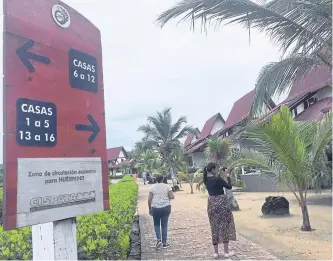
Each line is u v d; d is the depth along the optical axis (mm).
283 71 7367
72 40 3166
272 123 7223
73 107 3062
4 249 3363
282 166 7863
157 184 6953
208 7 6855
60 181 2816
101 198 3230
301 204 7652
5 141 2436
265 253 5938
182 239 7438
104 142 3367
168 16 7164
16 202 2436
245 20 7117
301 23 7305
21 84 2613
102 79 3477
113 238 4008
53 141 2812
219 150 17328
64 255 2885
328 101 14023
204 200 16016
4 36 2549
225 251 5820
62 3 3111
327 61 7418
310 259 5461
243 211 11195
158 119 32344
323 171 8578
